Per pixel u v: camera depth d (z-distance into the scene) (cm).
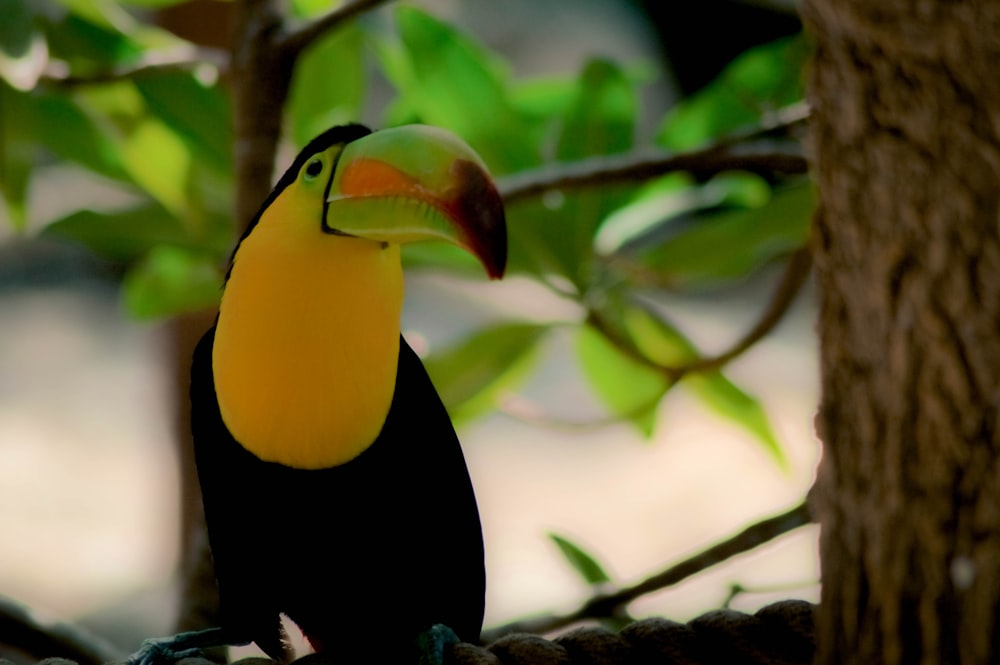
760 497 1775
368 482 508
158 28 864
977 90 314
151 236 676
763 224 666
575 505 1781
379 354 482
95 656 646
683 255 679
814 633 414
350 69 693
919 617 334
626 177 639
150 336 1939
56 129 679
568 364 2016
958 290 322
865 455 345
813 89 349
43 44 584
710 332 2142
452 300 2019
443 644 505
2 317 2345
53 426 2033
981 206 319
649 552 1712
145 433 2003
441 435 535
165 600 1627
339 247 465
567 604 652
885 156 330
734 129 702
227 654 650
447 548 544
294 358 474
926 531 331
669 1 2502
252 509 525
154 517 1800
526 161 671
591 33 2461
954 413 325
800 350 2084
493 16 2419
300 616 568
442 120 672
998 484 322
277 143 612
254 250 479
